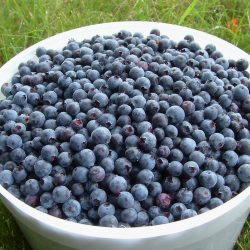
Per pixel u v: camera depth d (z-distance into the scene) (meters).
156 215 0.28
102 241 0.26
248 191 0.28
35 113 0.31
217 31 0.52
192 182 0.29
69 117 0.31
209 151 0.30
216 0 0.54
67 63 0.35
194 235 0.27
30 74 0.36
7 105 0.34
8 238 0.36
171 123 0.31
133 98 0.31
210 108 0.32
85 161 0.28
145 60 0.35
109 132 0.29
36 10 0.53
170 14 0.53
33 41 0.51
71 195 0.28
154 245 0.26
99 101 0.31
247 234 0.36
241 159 0.31
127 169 0.29
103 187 0.29
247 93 0.33
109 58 0.35
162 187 0.29
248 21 0.52
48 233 0.27
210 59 0.37
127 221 0.27
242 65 0.37
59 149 0.30
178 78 0.34
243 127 0.32
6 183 0.29
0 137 0.31
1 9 0.54
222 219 0.27
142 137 0.29
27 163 0.29
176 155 0.29
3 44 0.49
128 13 0.54
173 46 0.39
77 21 0.53
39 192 0.29
